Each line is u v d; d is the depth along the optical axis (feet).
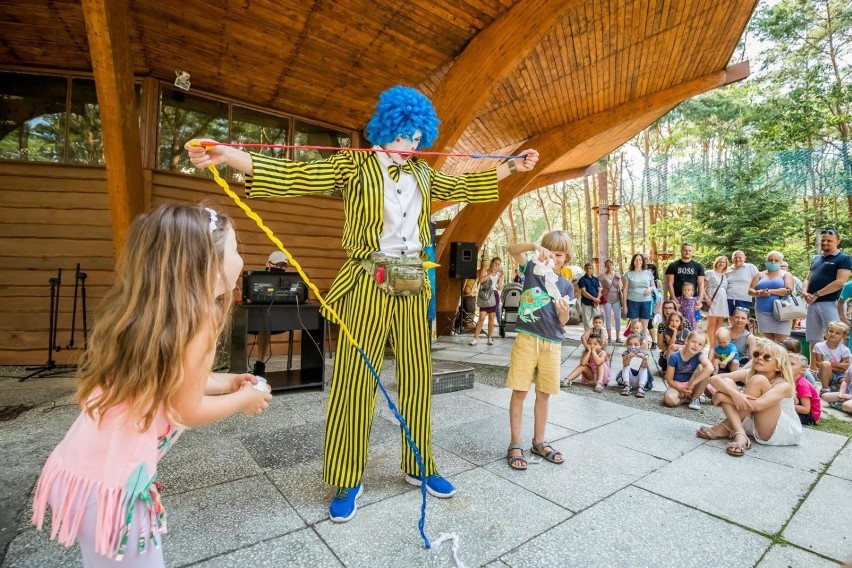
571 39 17.42
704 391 12.30
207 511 5.56
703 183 42.75
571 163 32.55
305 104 19.48
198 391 3.05
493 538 5.07
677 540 5.13
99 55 10.52
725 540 5.16
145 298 2.84
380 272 5.55
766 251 39.83
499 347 22.45
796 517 5.72
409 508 5.72
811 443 8.71
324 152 21.29
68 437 2.92
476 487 6.40
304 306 12.64
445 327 27.35
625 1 15.34
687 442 8.54
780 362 8.65
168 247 2.92
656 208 63.00
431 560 4.63
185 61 15.97
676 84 21.89
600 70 20.07
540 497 6.12
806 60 51.29
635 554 4.84
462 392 12.34
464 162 31.99
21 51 14.94
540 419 7.66
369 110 20.13
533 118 24.84
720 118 54.49
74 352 14.37
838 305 15.30
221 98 18.30
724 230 41.63
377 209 5.63
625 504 5.97
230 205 18.01
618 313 24.43
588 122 25.02
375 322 5.68
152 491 2.85
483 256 28.45
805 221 41.70
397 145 5.90
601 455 7.76
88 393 2.80
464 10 14.67
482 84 15.85
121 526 2.66
